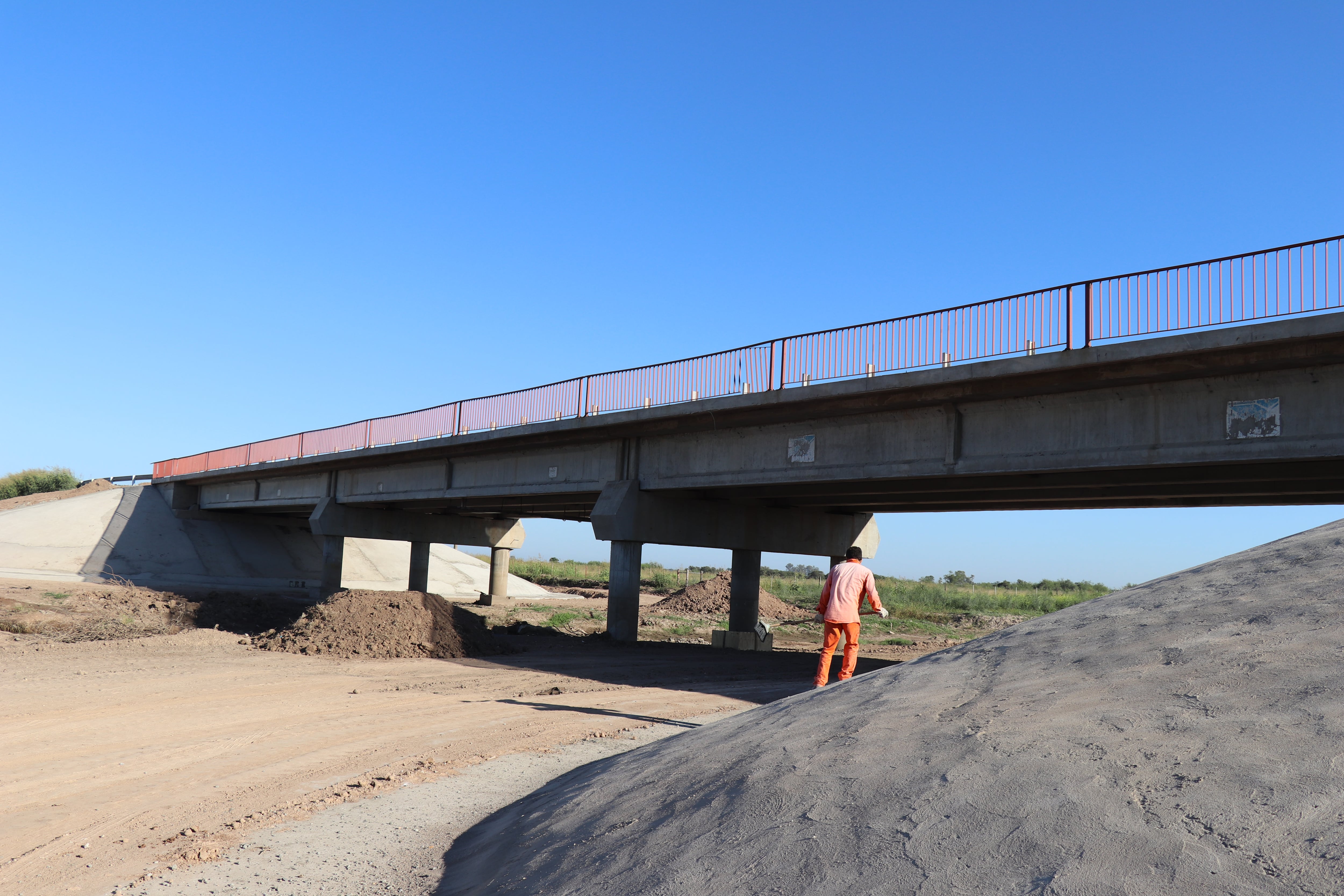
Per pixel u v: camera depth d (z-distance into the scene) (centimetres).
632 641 2631
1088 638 560
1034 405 1725
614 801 564
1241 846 274
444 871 563
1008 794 353
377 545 5609
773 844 383
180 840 648
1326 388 1352
